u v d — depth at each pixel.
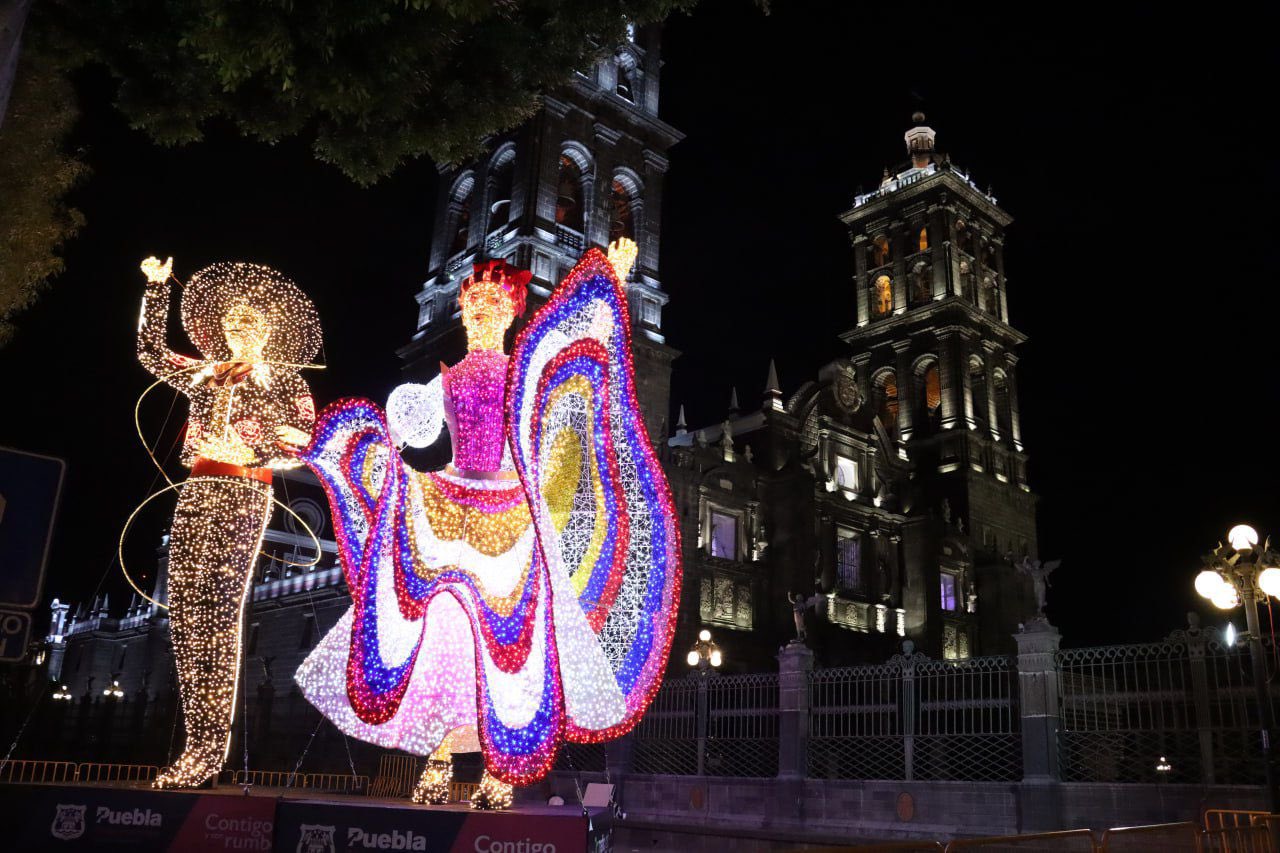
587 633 10.58
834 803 20.14
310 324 13.24
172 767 11.58
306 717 41.44
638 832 22.09
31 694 41.25
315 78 10.23
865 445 57.34
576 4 11.79
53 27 10.88
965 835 18.06
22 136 12.22
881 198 71.06
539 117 48.75
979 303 69.19
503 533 11.00
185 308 12.85
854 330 70.56
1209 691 16.08
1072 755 18.02
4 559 6.38
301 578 46.00
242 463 12.34
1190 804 15.71
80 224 13.52
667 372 49.94
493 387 11.74
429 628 11.26
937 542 55.62
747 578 47.69
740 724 22.47
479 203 50.47
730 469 48.66
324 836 10.12
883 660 50.12
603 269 11.27
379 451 11.88
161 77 11.51
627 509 11.43
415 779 25.36
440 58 11.66
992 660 19.16
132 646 62.34
